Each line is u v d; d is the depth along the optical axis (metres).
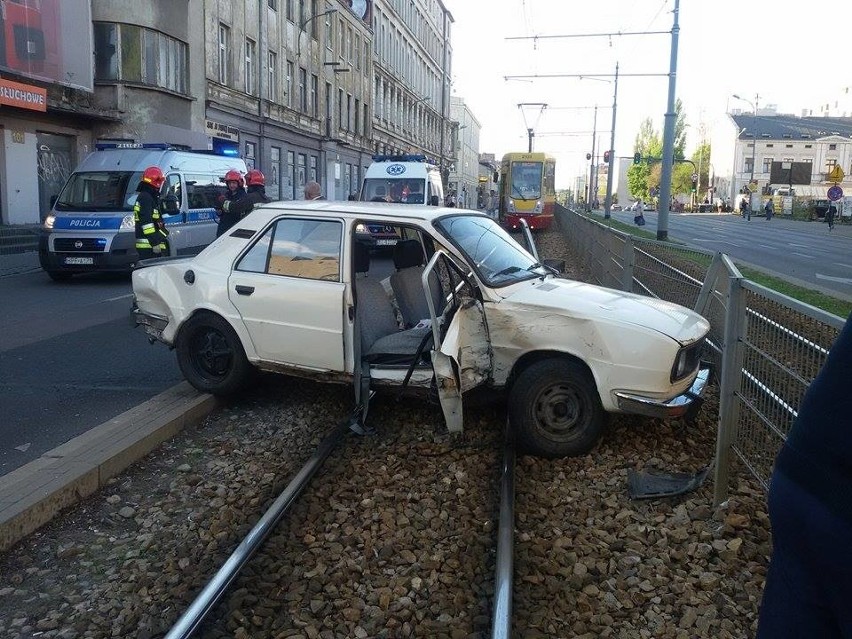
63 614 3.65
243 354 6.49
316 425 6.35
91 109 26.12
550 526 4.57
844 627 1.51
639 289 10.48
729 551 4.17
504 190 37.72
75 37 25.25
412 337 6.19
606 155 46.06
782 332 4.15
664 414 5.31
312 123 45.75
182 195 16.33
